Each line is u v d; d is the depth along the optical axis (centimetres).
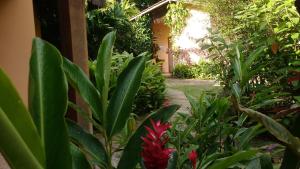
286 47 386
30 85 68
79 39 228
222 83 460
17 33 286
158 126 81
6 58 279
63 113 65
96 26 705
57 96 67
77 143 99
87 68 232
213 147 164
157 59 1434
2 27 277
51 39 470
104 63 104
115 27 809
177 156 114
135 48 933
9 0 279
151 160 69
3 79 52
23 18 290
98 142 102
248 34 480
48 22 462
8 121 47
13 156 46
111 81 351
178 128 180
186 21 1302
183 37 1320
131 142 95
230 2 651
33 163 48
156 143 72
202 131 174
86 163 85
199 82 1166
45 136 62
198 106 188
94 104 101
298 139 68
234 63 195
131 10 1242
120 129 98
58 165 61
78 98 207
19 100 52
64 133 63
